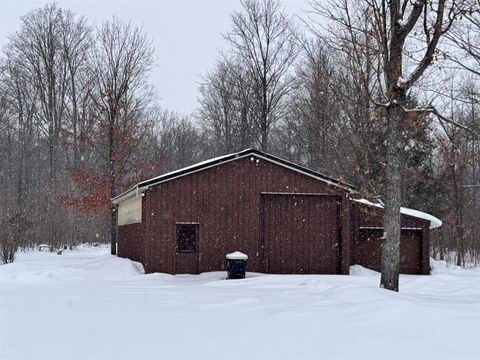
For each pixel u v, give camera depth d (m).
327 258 22.06
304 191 21.83
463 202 37.97
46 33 49.91
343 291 10.79
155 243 20.44
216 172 21.19
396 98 12.34
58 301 11.53
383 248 12.36
